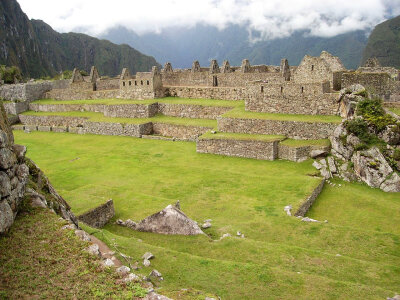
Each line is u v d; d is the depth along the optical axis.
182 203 22.08
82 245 10.84
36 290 9.12
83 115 51.38
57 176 28.77
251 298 11.05
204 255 14.64
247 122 34.03
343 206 22.25
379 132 25.94
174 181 26.42
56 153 37.38
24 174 12.57
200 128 39.59
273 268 12.72
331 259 14.02
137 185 25.84
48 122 53.91
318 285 11.66
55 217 12.02
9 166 11.46
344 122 27.86
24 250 10.48
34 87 61.53
